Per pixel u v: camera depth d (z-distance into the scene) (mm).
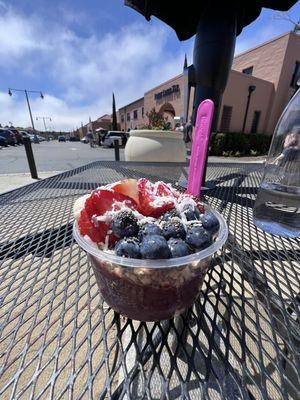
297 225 821
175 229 404
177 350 414
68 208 1050
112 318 479
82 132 42812
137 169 1937
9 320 459
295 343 412
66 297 514
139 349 416
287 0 1422
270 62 11531
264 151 11562
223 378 375
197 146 670
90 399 337
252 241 754
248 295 532
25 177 4598
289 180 924
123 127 26281
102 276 418
